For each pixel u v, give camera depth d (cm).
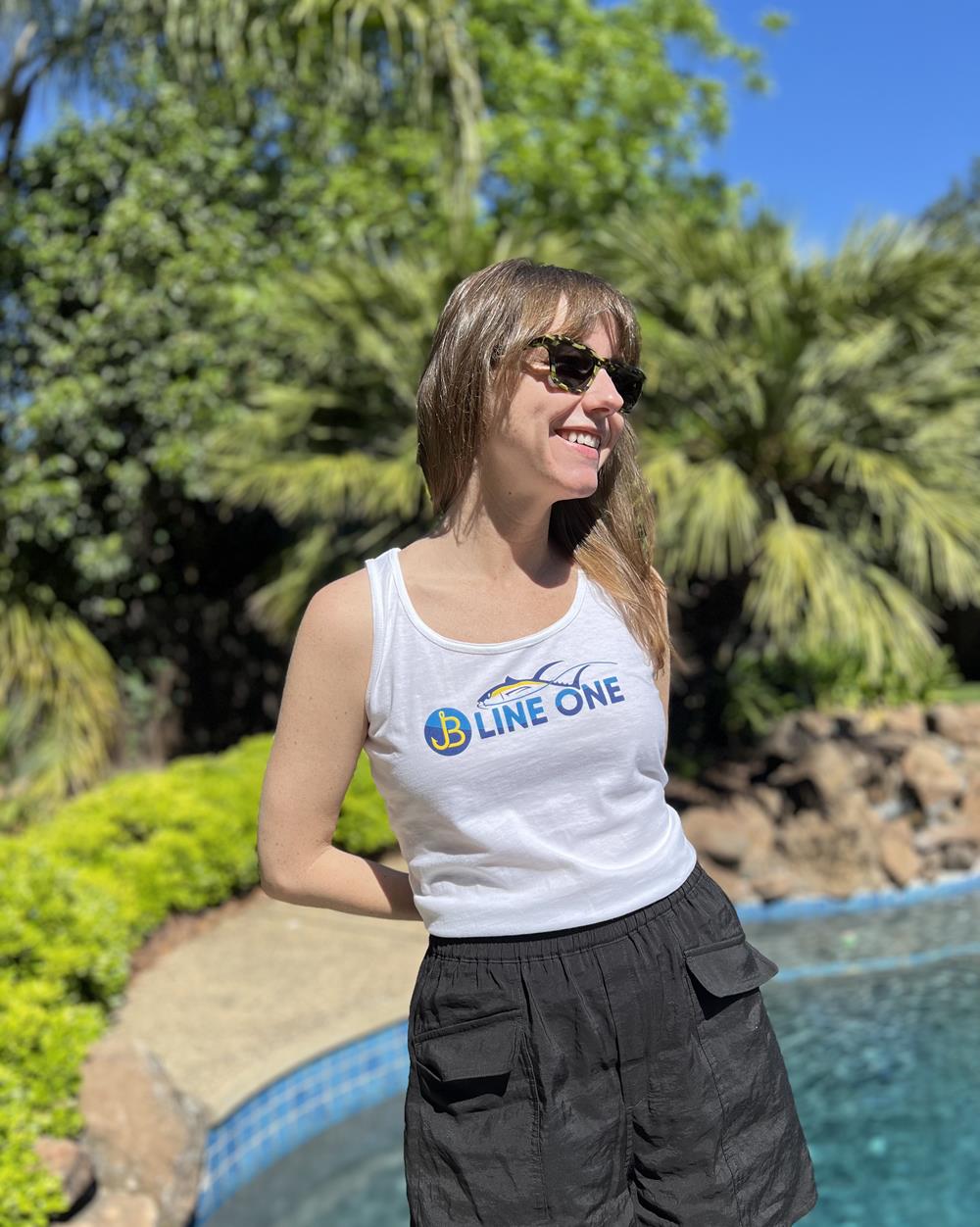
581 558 131
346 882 125
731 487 562
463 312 122
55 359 745
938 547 575
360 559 686
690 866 127
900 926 531
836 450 593
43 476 759
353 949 451
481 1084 113
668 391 631
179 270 741
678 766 641
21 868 372
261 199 806
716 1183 116
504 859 114
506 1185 111
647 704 121
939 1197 298
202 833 490
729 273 627
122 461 800
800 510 647
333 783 120
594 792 117
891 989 453
